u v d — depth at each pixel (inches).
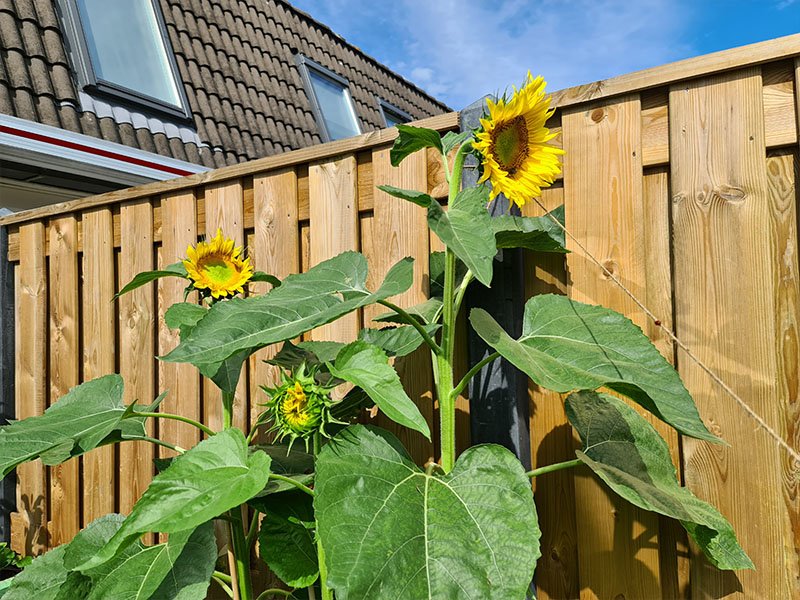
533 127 44.7
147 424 86.3
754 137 50.8
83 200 93.5
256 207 78.3
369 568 36.5
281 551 51.8
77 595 51.6
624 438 52.3
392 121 287.4
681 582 53.7
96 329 92.4
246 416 78.7
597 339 47.8
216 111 180.7
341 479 40.8
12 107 123.6
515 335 60.9
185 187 84.0
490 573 37.2
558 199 60.4
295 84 225.6
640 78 55.2
